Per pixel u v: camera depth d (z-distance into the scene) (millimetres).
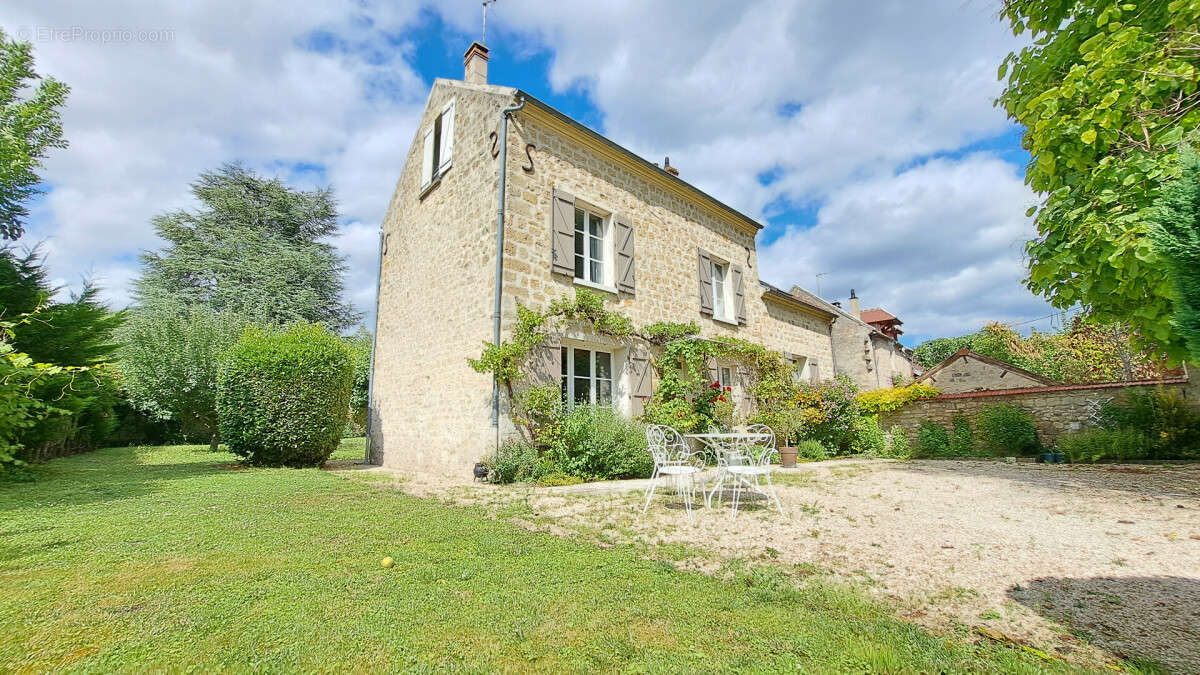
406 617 2170
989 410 9461
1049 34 4254
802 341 14164
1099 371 14969
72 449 11227
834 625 2125
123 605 2225
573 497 5457
